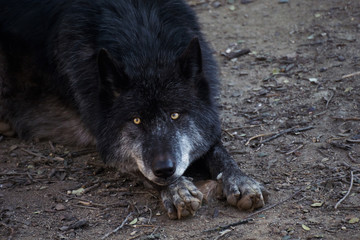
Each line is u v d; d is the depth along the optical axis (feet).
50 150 38.19
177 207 26.76
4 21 39.58
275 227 25.31
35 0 39.04
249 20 55.42
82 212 29.12
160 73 29.01
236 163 30.32
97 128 31.40
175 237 25.54
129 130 28.91
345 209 26.11
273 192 28.76
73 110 37.37
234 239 24.76
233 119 38.78
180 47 31.63
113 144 30.19
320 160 31.45
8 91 39.29
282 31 52.11
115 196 30.58
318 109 38.06
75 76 34.09
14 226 27.99
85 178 33.37
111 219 28.12
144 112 28.22
